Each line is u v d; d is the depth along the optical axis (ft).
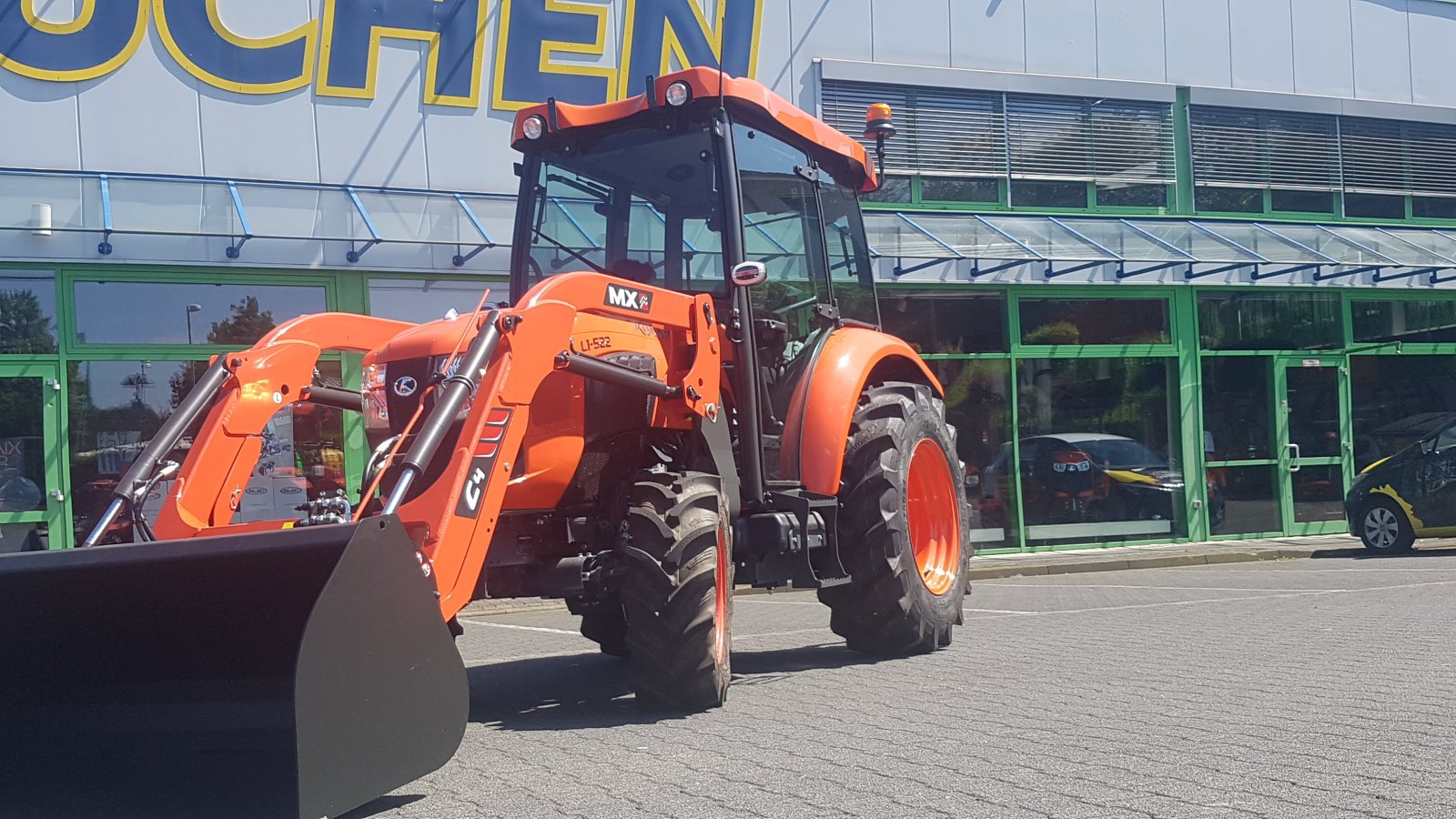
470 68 42.45
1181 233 51.80
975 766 14.48
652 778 14.39
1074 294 51.19
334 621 12.09
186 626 13.42
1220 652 22.80
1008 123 50.37
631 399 19.53
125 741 13.94
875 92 48.24
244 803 12.66
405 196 41.29
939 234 47.85
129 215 37.73
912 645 23.76
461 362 15.49
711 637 17.78
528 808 13.28
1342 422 55.42
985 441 49.57
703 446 20.27
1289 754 14.71
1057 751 15.16
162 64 39.22
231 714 13.51
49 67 38.09
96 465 38.01
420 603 13.12
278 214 39.60
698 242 21.72
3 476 37.29
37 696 14.33
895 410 24.54
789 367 23.12
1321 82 55.67
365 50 41.27
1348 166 56.29
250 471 17.67
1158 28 52.95
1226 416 53.62
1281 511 54.24
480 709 20.06
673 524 17.83
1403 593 32.45
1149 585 38.75
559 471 18.42
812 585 21.89
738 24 45.75
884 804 12.96
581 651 28.02
